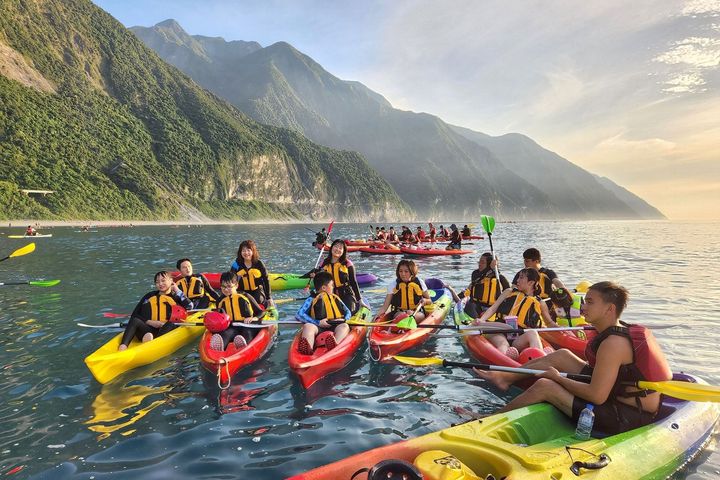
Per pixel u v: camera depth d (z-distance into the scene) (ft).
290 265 55.47
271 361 19.77
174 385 16.96
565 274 47.34
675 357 19.58
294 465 11.37
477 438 9.95
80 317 26.91
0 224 209.97
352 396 15.96
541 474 8.68
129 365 18.34
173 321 21.35
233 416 14.30
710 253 73.87
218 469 11.18
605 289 11.06
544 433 11.27
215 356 18.10
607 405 11.14
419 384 17.13
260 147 556.51
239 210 485.15
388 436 12.92
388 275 49.08
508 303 20.24
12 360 19.45
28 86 358.43
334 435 12.97
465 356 20.54
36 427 13.48
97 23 497.05
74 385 16.83
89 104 401.70
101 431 13.24
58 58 413.18
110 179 343.05
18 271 46.68
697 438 11.51
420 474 7.89
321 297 21.30
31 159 284.61
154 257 64.34
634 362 10.76
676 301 32.27
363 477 8.84
